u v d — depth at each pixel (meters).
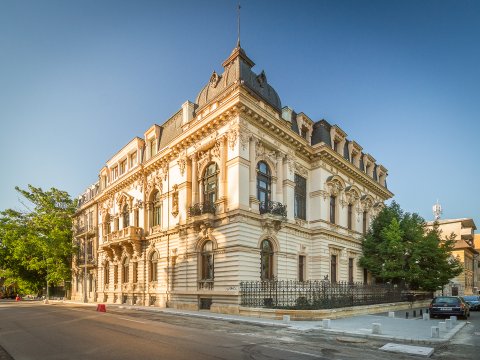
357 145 36.22
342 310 19.94
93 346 10.66
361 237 34.91
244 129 23.25
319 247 28.19
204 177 25.94
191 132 26.17
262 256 23.56
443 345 11.94
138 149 34.78
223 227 22.86
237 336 12.73
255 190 23.52
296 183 28.38
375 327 13.70
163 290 28.19
